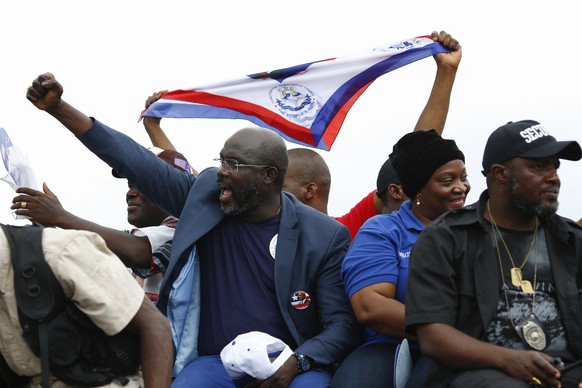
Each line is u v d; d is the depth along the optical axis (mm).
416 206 5395
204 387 4906
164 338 3973
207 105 7004
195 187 5445
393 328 4938
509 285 4375
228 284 5254
